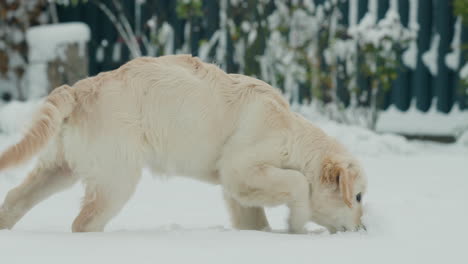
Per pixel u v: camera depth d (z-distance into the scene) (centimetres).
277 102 452
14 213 426
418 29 1014
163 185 666
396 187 648
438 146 968
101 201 400
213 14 1081
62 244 337
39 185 429
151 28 1075
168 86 420
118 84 413
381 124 1033
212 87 436
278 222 515
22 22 1125
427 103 1023
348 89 1021
